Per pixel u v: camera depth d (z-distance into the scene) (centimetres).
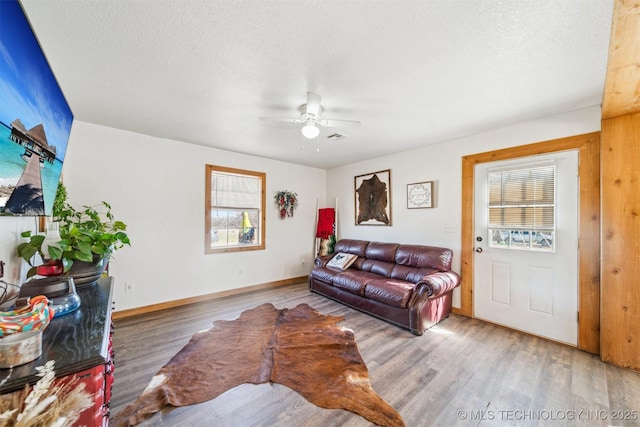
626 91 176
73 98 227
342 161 476
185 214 360
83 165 288
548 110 247
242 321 296
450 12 130
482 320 305
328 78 193
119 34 146
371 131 309
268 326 282
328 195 541
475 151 317
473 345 244
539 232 266
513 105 237
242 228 426
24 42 112
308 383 186
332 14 132
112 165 305
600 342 220
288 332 267
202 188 376
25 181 121
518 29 142
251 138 340
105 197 302
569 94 215
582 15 131
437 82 198
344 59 170
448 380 191
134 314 318
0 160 96
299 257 502
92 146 293
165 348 233
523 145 277
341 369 203
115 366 205
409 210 392
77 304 129
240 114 260
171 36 148
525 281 274
